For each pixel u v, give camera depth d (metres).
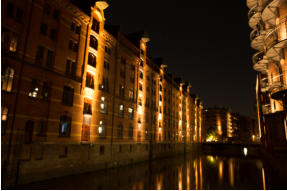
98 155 26.39
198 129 88.81
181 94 67.00
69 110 22.39
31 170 17.72
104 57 29.11
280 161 22.19
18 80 17.64
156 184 20.53
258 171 32.22
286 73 22.06
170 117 56.31
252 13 32.97
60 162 20.72
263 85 33.88
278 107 30.81
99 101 27.36
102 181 20.19
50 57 21.00
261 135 48.09
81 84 24.17
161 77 51.75
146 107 42.06
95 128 26.23
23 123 17.72
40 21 20.02
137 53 39.38
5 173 15.77
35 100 18.95
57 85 21.23
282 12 22.67
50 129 20.02
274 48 22.89
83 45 25.00
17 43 17.92
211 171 31.52
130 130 35.12
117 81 32.12
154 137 45.03
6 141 16.30
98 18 28.27
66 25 22.86
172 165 36.75
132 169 29.11
